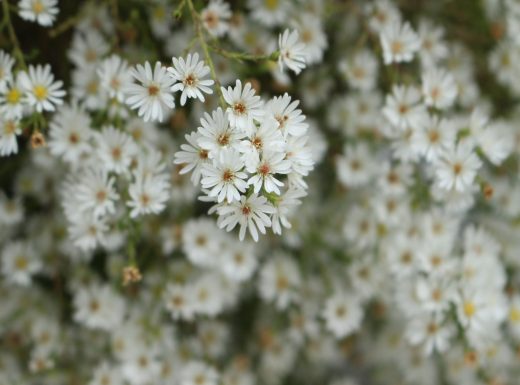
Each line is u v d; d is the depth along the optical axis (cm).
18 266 57
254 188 46
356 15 59
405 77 58
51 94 50
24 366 60
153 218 58
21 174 58
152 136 55
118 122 52
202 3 54
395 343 66
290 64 50
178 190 57
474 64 62
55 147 52
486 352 59
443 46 59
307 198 61
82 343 60
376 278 60
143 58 55
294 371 70
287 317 63
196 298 58
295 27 56
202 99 47
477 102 61
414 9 61
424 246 57
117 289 58
